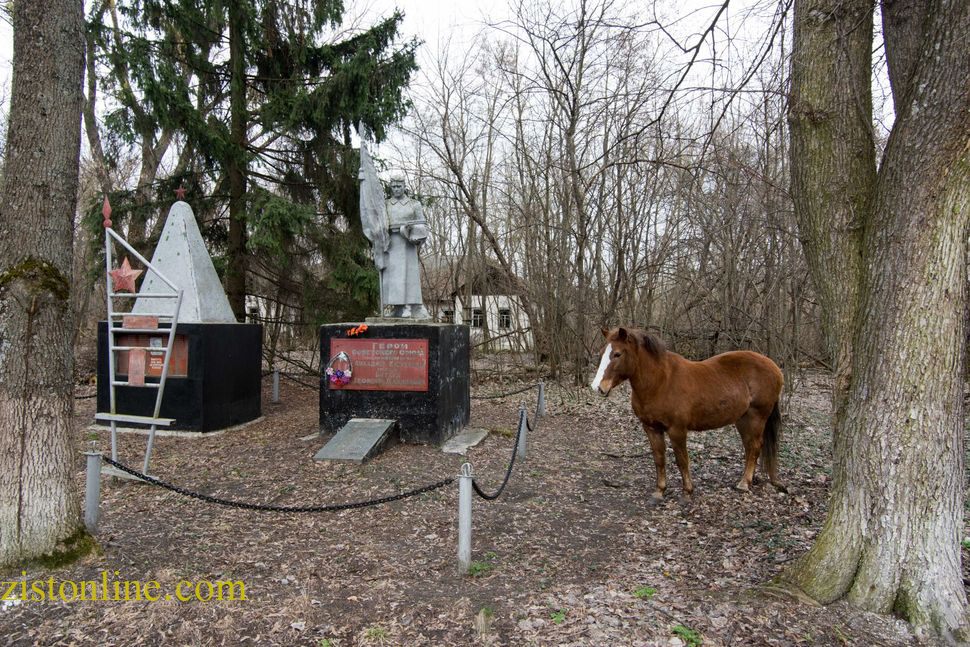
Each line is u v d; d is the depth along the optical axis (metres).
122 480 6.75
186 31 12.27
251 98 14.30
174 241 9.73
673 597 3.88
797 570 3.93
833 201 4.17
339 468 7.18
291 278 14.58
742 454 8.30
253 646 3.45
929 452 3.47
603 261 16.94
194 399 9.17
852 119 4.18
